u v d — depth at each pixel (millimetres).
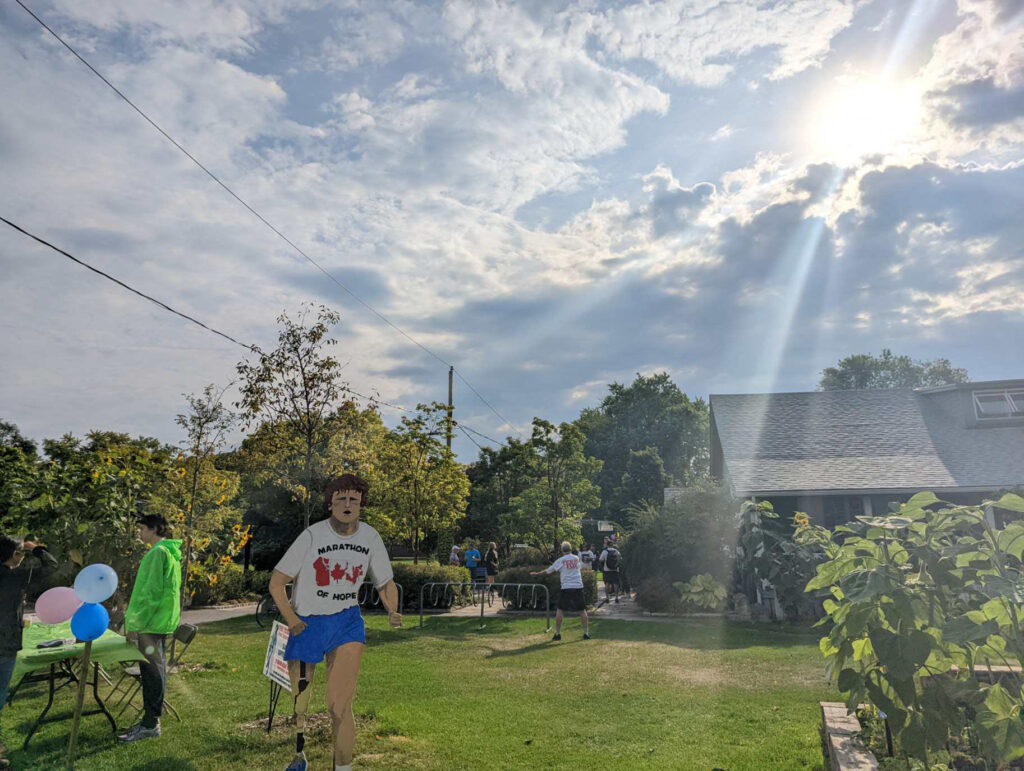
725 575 19156
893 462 22453
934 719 4441
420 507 23578
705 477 21109
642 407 71062
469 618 18484
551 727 7309
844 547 5176
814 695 8906
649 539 20156
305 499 16219
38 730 6766
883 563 4852
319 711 7664
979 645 4680
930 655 4652
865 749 5082
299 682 5766
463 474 24688
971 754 4902
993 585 4195
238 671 10117
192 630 7766
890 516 5023
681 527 19469
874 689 4672
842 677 4871
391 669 10695
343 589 5301
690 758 6270
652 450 57000
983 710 4320
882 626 4520
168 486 14352
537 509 25156
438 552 36938
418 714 7691
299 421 15125
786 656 11844
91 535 10422
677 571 19500
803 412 26594
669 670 10641
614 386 74438
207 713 7535
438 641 13945
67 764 5648
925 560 4797
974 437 23703
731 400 28156
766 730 7246
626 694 8938
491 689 9227
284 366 14867
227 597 22266
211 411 15422
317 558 5270
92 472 10984
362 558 5371
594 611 19859
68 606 5789
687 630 15586
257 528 30156
